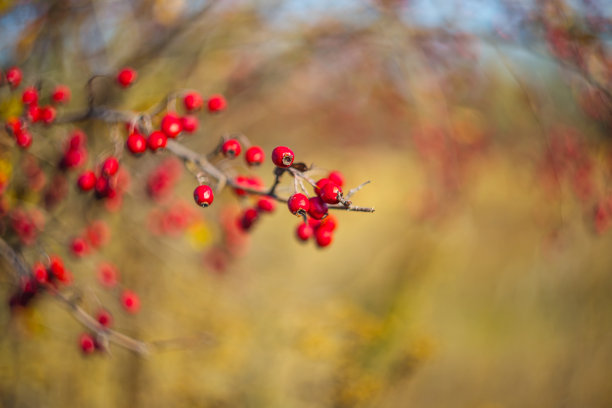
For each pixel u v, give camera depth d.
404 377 4.66
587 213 3.72
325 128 5.41
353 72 4.00
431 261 5.48
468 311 6.27
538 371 5.46
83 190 2.01
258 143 5.59
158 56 3.27
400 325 4.70
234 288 4.34
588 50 2.83
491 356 5.72
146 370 3.91
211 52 3.55
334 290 5.74
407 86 3.75
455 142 4.12
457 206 4.55
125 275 3.75
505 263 6.23
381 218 7.56
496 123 4.20
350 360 4.39
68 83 2.99
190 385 4.23
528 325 5.78
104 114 1.89
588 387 5.21
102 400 3.94
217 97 2.04
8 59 2.75
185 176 3.91
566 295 5.29
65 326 3.89
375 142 5.77
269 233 6.54
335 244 7.59
